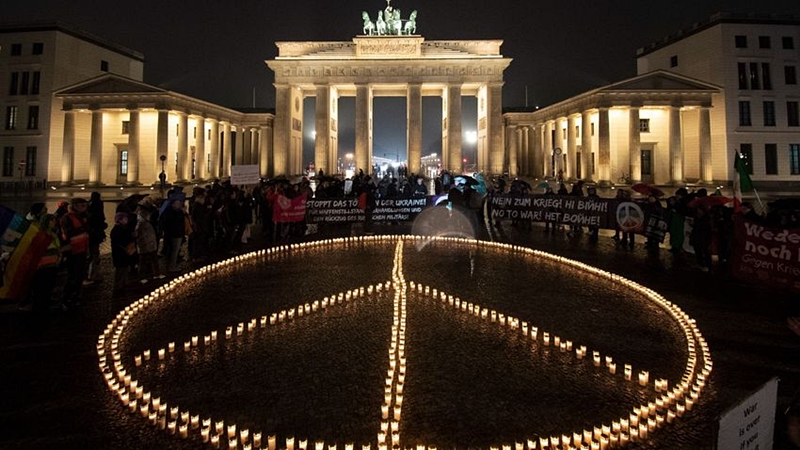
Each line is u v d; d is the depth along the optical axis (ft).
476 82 247.91
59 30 222.69
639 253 71.31
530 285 51.44
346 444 21.89
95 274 52.44
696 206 61.98
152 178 222.28
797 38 216.74
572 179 237.86
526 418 24.35
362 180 120.47
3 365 30.63
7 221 38.99
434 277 55.21
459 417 24.34
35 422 23.79
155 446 21.86
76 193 185.06
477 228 97.81
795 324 18.43
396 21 255.91
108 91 208.44
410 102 247.70
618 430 23.00
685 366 30.63
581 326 38.19
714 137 217.56
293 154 263.08
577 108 225.97
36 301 40.14
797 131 215.10
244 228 79.20
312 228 96.78
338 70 249.14
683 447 22.07
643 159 218.59
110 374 28.84
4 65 222.48
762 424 13.21
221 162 270.67
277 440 22.18
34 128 220.23
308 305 42.52
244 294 47.85
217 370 29.99
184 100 221.66
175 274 57.06
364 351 32.94
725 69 213.66
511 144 289.94
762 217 55.36
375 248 75.72
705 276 55.83
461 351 33.09
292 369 29.99
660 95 205.16
